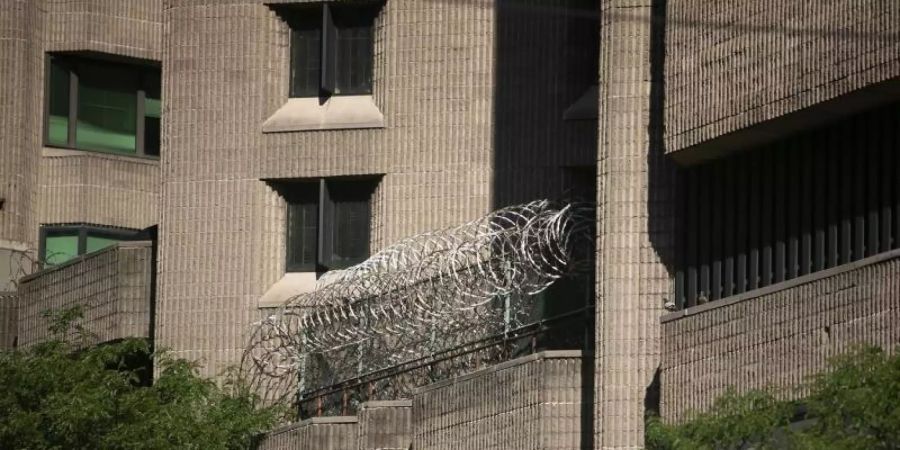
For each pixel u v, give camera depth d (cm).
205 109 10188
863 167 7444
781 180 7750
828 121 7556
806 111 7469
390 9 10062
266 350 9856
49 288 10731
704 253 8031
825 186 7575
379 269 9219
